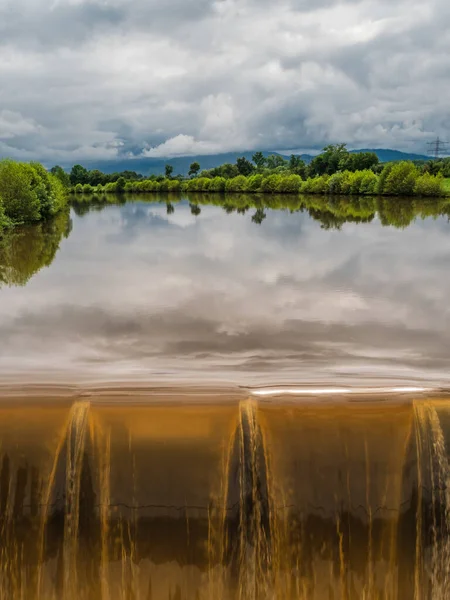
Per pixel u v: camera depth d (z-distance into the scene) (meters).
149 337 10.97
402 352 10.05
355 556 7.03
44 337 10.95
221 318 12.38
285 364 9.35
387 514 7.00
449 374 8.72
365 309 13.12
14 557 6.89
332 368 9.09
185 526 6.94
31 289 15.21
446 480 7.02
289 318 12.37
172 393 7.30
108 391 7.43
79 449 6.86
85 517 6.89
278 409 7.05
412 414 7.07
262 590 7.08
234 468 6.92
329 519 6.99
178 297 14.30
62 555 6.91
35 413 6.96
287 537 6.99
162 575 7.00
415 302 13.75
